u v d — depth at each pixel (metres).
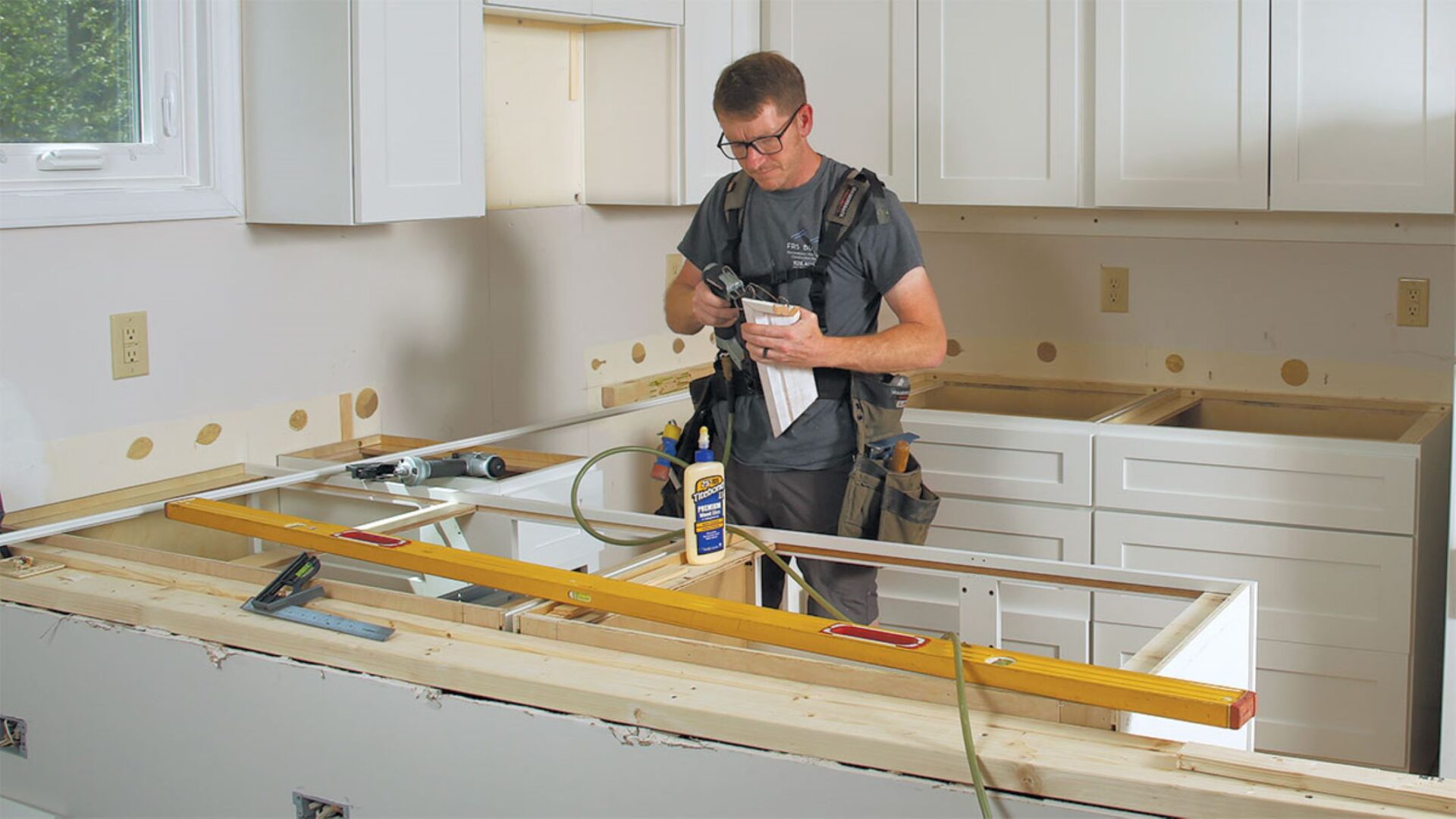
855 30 3.84
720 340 2.75
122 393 2.58
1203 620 1.76
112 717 2.02
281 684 1.84
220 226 2.73
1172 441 3.28
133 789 2.02
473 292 3.34
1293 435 3.46
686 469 2.08
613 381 3.80
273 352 2.86
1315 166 3.33
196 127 2.70
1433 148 3.20
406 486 2.62
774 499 2.71
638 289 3.87
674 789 1.58
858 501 2.62
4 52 2.42
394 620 1.86
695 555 2.10
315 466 2.80
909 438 2.69
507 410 3.47
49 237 2.45
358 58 2.62
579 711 1.62
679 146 3.55
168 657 1.93
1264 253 3.74
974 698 1.55
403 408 3.18
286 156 2.72
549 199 3.57
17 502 2.43
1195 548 3.29
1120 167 3.55
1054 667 1.54
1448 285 3.51
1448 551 3.11
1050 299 4.06
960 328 4.21
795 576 2.01
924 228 4.20
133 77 2.63
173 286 2.65
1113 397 3.96
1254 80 3.37
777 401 2.62
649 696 1.59
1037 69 3.62
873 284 2.68
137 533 2.58
